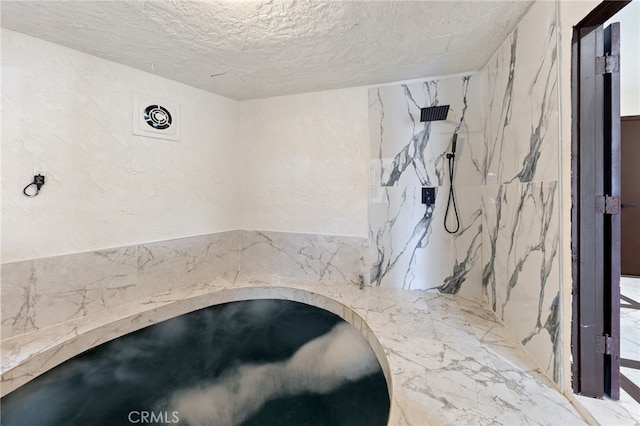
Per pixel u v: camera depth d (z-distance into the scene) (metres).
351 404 1.53
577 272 0.94
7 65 1.31
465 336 1.39
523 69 1.22
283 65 1.72
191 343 1.85
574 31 0.91
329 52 1.57
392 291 2.00
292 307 2.06
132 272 1.77
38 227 1.41
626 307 2.15
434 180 1.93
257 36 1.40
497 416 0.90
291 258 2.32
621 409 0.89
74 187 1.52
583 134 0.91
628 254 3.00
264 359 1.99
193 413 1.70
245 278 2.29
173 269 1.99
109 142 1.65
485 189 1.75
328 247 2.20
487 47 1.51
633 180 2.94
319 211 2.22
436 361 1.19
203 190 2.18
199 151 2.14
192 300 1.87
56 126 1.45
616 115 0.89
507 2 1.14
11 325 1.33
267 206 2.39
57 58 1.45
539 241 1.10
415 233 1.99
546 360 1.07
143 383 1.60
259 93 2.23
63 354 1.33
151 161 1.86
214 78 1.93
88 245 1.58
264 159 2.38
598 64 0.90
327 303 1.90
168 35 1.39
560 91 0.95
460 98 1.85
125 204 1.73
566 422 0.87
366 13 1.23
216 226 2.29
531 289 1.18
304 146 2.25
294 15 1.24
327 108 2.16
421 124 1.94
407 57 1.63
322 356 1.83
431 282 1.97
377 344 1.36
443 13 1.22
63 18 1.24
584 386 0.94
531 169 1.15
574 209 0.93
